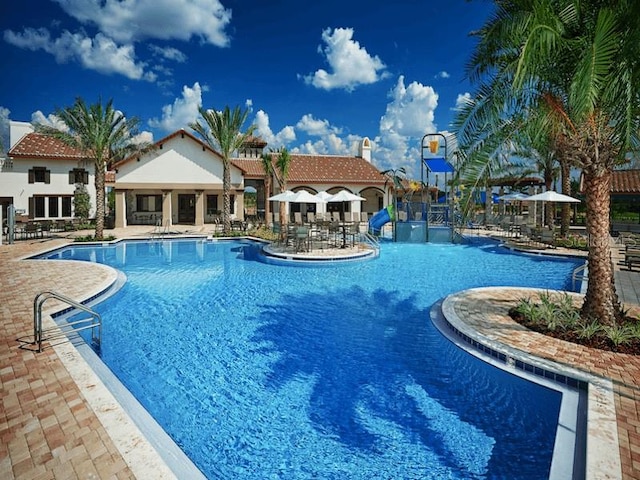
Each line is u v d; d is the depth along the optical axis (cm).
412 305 1080
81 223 3200
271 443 483
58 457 392
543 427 513
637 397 515
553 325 782
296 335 851
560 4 678
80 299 1019
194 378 652
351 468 437
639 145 766
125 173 3175
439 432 503
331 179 3681
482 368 680
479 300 1029
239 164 3981
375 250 1977
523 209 4969
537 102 759
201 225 3331
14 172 3406
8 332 752
